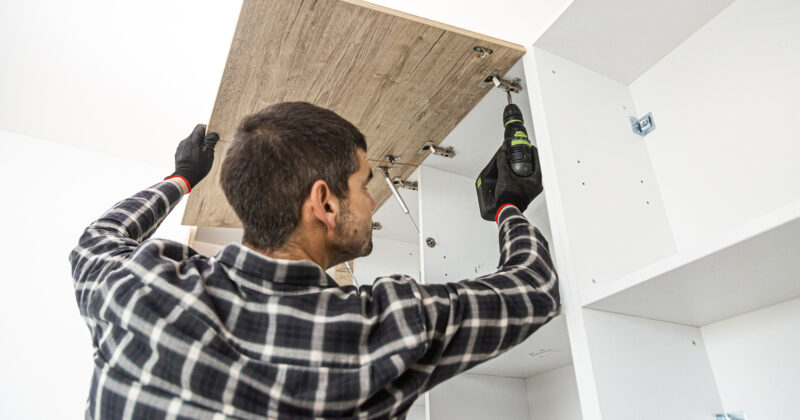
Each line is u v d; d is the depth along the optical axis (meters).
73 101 2.28
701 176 1.04
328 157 0.70
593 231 0.92
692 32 1.11
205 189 1.55
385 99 1.20
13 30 1.95
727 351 0.90
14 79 2.15
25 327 2.02
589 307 0.81
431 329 0.60
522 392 1.45
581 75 1.15
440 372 0.63
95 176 2.48
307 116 0.73
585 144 1.04
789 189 0.88
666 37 1.12
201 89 2.26
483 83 1.16
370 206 0.75
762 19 0.97
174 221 2.45
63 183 2.38
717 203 1.00
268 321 0.57
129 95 2.27
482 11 1.90
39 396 1.93
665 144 1.13
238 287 0.60
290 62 1.07
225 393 0.51
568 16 1.02
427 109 1.24
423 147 1.41
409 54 1.05
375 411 0.56
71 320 2.11
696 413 0.84
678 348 0.89
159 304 0.56
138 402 0.53
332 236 0.70
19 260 2.14
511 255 0.79
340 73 1.11
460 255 1.38
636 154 1.13
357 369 0.55
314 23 0.97
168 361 0.53
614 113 1.16
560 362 1.30
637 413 0.76
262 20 0.96
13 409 1.87
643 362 0.82
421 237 1.36
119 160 2.58
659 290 0.74
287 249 0.67
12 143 2.37
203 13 1.93
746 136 0.97
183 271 0.62
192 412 0.51
